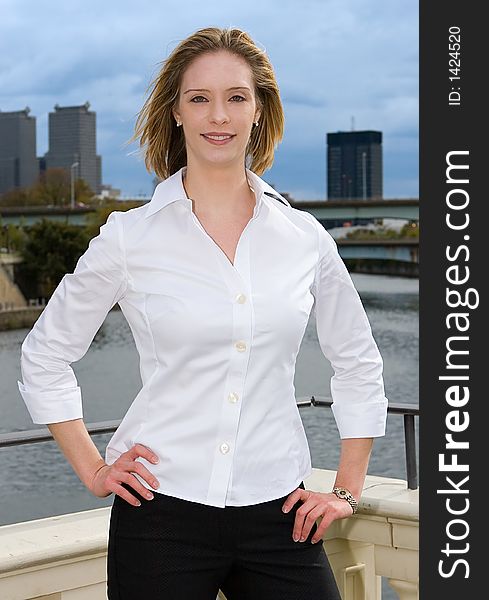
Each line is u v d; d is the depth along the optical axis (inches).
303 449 65.7
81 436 66.4
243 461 62.1
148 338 62.9
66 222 1616.6
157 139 70.3
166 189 64.4
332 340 69.6
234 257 63.3
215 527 61.9
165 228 63.4
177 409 62.2
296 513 64.1
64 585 74.7
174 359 62.1
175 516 62.1
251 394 62.1
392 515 79.4
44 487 906.7
